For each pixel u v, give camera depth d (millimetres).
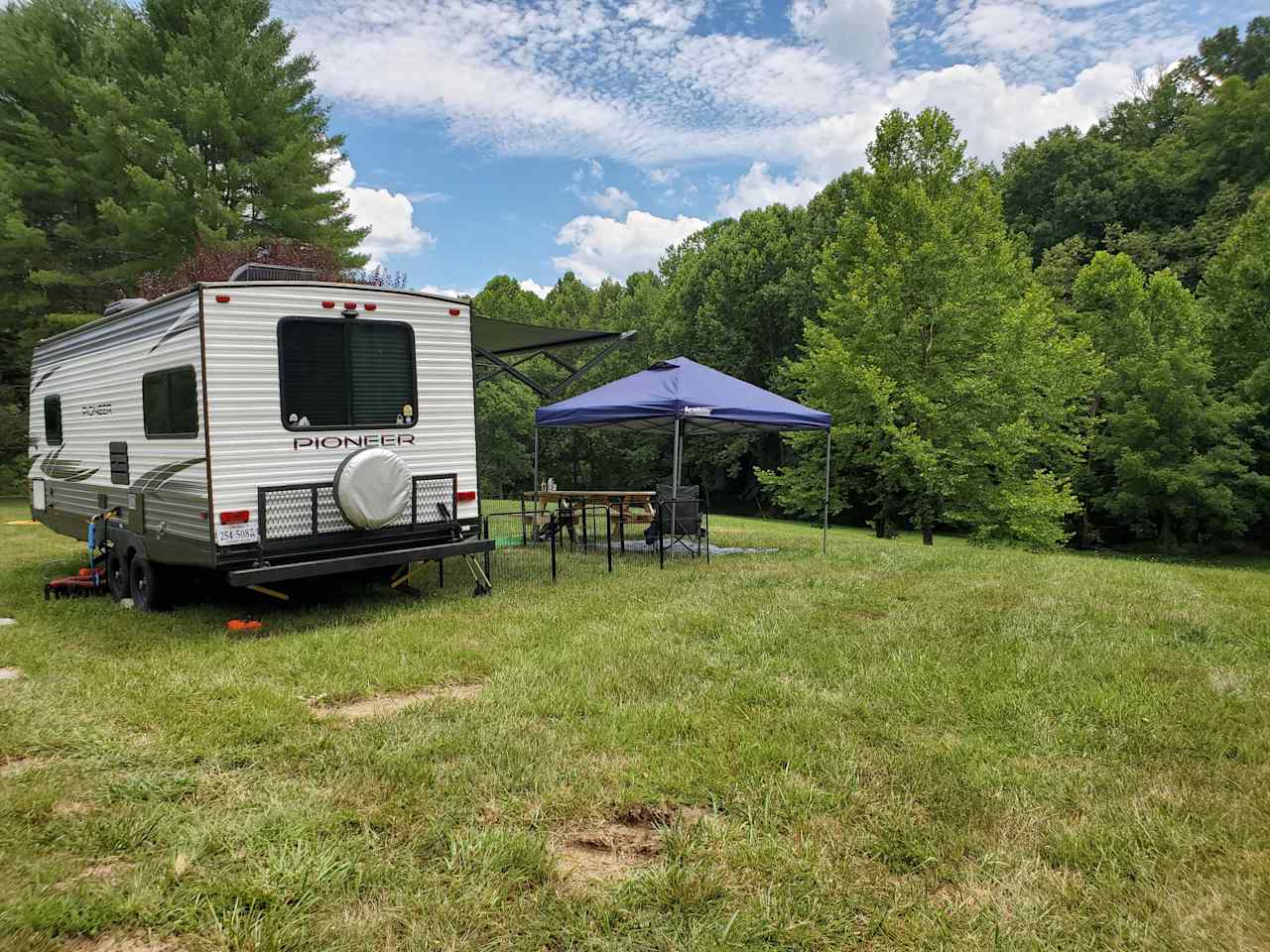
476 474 7520
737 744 3617
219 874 2557
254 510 6145
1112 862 2588
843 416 19172
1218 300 25578
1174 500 24438
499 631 5918
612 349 10617
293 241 21406
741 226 36281
